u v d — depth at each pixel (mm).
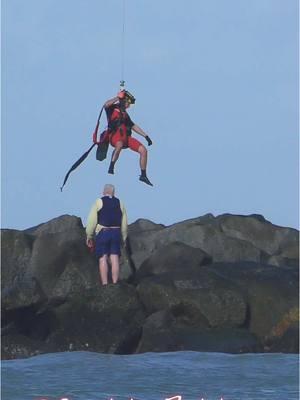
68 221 83062
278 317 70688
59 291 73312
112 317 68562
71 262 74500
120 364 50875
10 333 66500
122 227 73125
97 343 65812
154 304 69875
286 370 48812
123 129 69125
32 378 45375
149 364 51188
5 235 79500
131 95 69812
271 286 72375
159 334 66625
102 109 69688
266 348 69312
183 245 80688
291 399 40469
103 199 72500
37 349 63125
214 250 85875
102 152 70000
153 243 86062
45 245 78938
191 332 68062
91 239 73562
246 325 70750
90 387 42969
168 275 72000
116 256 72438
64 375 46594
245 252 86125
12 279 78500
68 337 66312
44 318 68562
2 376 45938
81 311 68750
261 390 42656
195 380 45281
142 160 69500
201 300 69438
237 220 92125
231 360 53438
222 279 72188
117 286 69688
